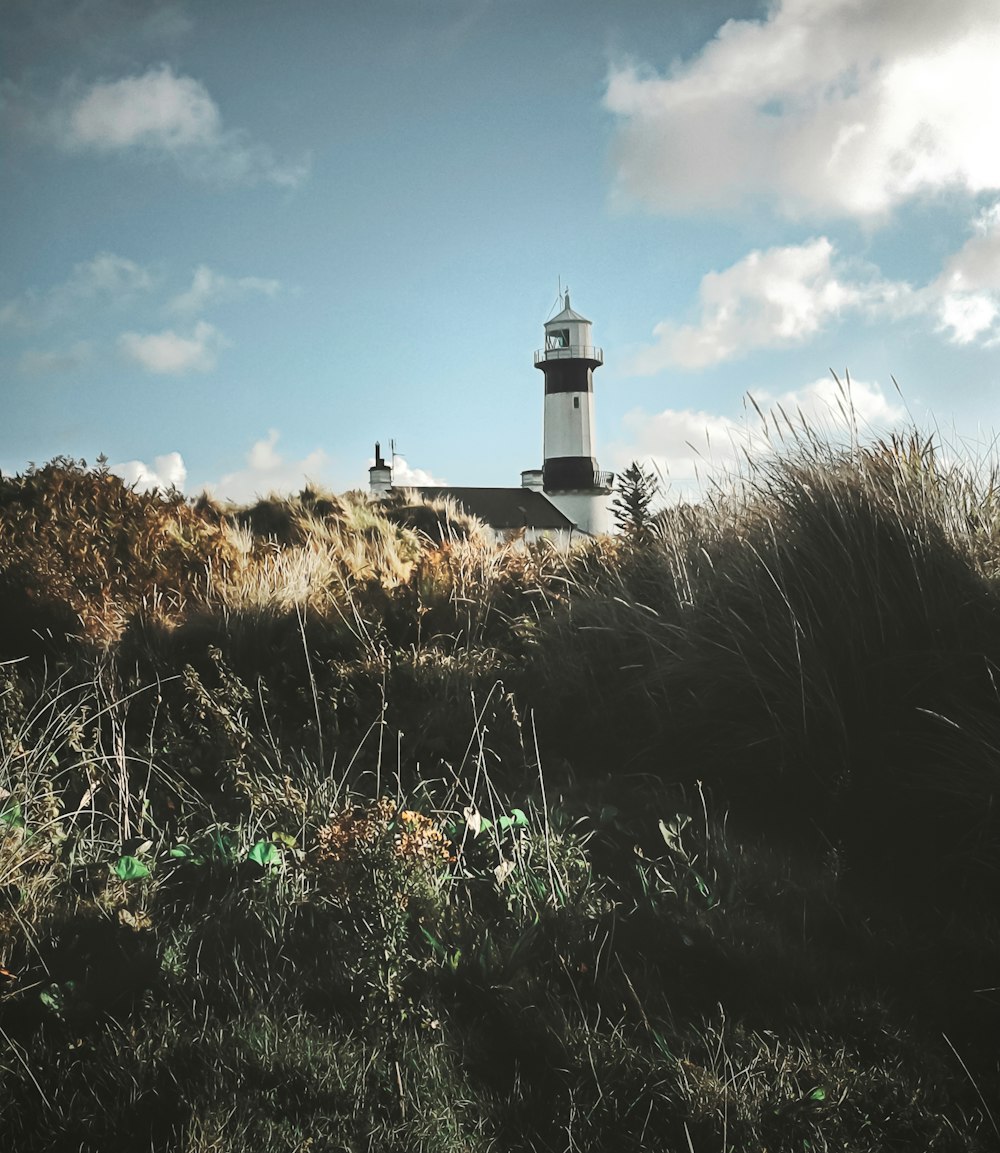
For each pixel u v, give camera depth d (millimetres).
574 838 3359
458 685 4812
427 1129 1963
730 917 2828
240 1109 1992
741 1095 2066
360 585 6512
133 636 5582
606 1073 2158
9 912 2783
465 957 2588
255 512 12766
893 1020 2383
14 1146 1900
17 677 4684
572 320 65188
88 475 8516
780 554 4270
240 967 2596
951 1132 1990
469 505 59844
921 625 3834
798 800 3650
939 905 2992
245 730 4121
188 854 3270
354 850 2828
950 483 4301
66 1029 2297
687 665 4301
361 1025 2338
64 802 3729
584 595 5570
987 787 3264
